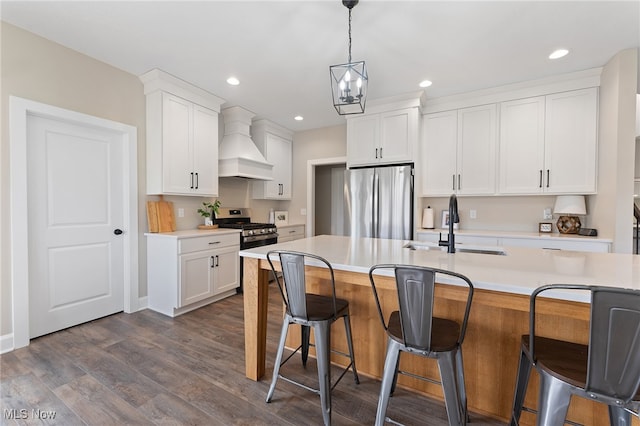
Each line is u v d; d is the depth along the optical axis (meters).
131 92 2.91
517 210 3.44
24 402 1.59
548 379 1.01
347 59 2.62
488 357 1.54
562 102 2.92
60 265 2.48
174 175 3.07
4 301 2.12
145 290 3.07
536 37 2.25
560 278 1.15
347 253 1.76
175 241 2.83
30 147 2.29
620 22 2.05
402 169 3.44
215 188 3.55
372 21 2.07
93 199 2.70
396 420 1.49
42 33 2.24
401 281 1.14
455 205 1.77
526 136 3.09
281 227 4.41
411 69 2.80
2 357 2.05
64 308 2.52
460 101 3.41
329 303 1.71
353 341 1.93
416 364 1.72
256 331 1.81
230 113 3.98
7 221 2.13
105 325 2.63
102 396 1.65
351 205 3.75
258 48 2.45
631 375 0.82
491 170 3.27
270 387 1.63
